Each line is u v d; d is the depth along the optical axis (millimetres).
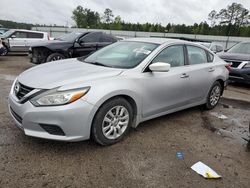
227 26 66750
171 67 4004
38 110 2742
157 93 3697
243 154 3352
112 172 2713
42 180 2496
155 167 2871
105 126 3180
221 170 2914
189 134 3867
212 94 5094
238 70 7582
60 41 8945
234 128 4289
